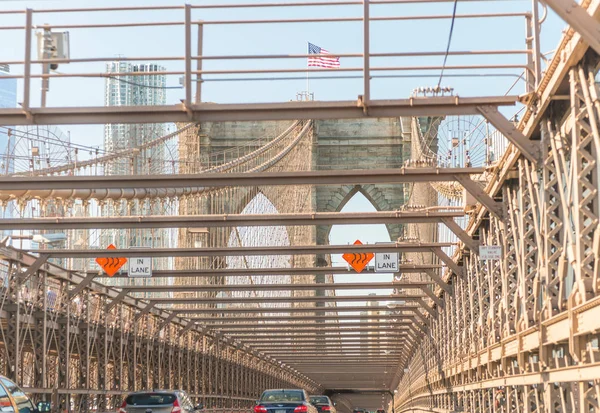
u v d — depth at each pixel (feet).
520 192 104.01
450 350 195.11
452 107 93.66
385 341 350.23
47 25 92.79
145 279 235.61
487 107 93.81
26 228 141.08
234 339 328.90
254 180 118.01
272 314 327.06
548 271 88.79
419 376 319.27
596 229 71.51
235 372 348.59
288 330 305.32
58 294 170.71
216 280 278.67
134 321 217.15
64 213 151.64
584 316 73.92
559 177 84.43
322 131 463.83
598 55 72.13
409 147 455.63
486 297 144.56
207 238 247.70
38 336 161.27
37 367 159.02
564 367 83.61
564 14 66.59
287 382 499.10
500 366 128.26
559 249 88.38
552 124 89.30
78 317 180.04
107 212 173.17
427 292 212.43
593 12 66.54
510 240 118.73
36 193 135.64
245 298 222.28
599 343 76.69
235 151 448.65
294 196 356.18
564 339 83.35
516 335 105.70
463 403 176.45
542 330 90.94
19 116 92.99
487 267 137.28
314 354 403.95
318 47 233.55
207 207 268.62
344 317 266.77
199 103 91.91
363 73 91.30
